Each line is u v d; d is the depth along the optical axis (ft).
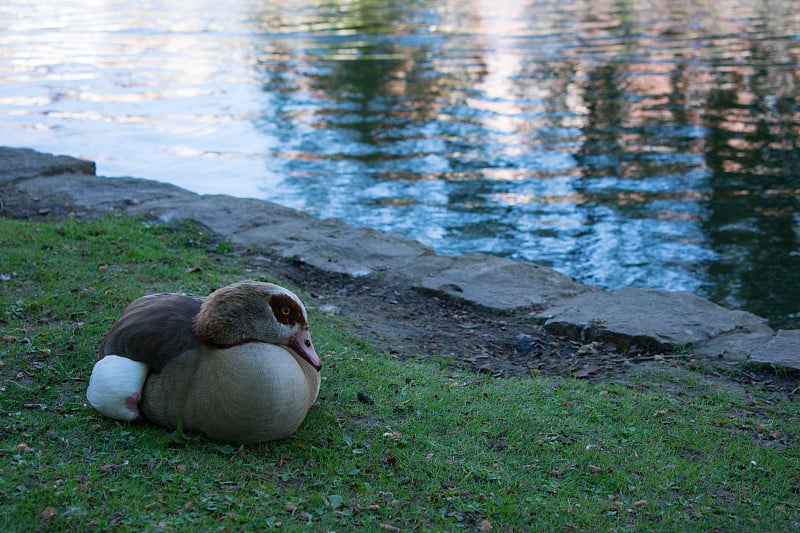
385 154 55.62
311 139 59.21
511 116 64.34
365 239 32.63
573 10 117.08
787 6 113.70
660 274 36.73
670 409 19.95
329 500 15.16
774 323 31.68
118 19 122.21
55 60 90.89
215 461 16.10
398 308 26.99
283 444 17.16
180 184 49.44
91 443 16.47
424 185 49.24
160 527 13.83
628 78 75.31
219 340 16.21
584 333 24.70
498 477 16.55
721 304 33.45
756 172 50.26
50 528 13.67
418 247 32.19
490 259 30.94
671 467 17.24
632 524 15.24
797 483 16.89
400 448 17.44
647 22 104.83
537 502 15.72
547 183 49.29
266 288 16.43
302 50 93.25
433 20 111.34
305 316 16.78
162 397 16.62
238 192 47.93
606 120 62.69
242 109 68.08
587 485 16.57
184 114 66.59
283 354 16.34
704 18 106.42
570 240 40.73
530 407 19.83
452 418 18.98
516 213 44.57
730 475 17.20
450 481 16.34
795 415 19.76
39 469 15.29
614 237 41.06
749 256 38.50
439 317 26.48
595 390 21.06
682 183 48.73
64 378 19.44
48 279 25.73
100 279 26.00
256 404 15.96
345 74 80.28
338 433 17.87
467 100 69.51
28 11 135.13
